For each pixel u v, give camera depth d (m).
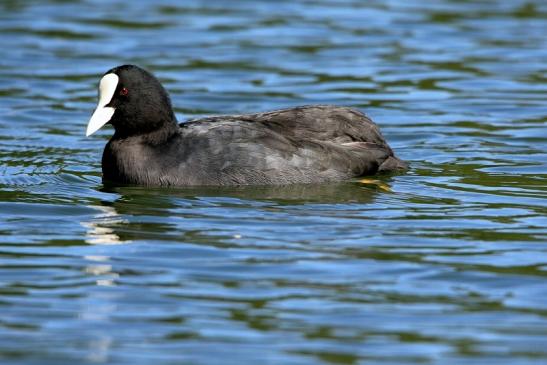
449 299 11.21
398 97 21.09
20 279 11.80
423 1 28.36
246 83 21.98
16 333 10.33
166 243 13.00
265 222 13.81
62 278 11.83
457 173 16.31
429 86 21.78
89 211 14.43
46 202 14.86
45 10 27.36
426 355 9.86
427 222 13.81
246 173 15.31
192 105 20.52
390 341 10.16
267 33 25.56
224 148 15.45
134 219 14.01
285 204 14.62
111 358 9.76
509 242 13.00
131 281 11.73
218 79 22.23
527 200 14.86
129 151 15.70
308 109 16.08
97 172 16.66
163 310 10.91
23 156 17.62
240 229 13.54
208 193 15.12
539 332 10.38
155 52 24.06
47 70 22.73
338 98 21.02
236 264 12.22
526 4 28.11
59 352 9.89
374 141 16.22
